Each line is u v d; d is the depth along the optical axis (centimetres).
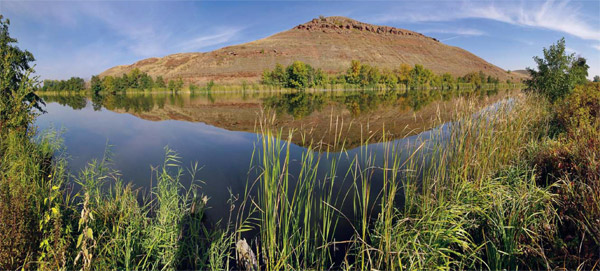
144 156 647
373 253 261
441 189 314
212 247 257
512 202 268
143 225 300
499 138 404
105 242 254
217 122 1234
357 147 643
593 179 269
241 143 779
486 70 10394
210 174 514
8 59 610
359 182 438
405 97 2758
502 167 371
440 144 360
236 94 4344
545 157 370
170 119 1360
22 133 557
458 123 380
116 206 310
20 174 326
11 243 207
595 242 215
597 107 529
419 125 954
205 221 339
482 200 289
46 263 199
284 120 1231
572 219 242
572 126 491
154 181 475
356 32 12300
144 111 1766
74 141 820
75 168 548
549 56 926
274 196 239
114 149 719
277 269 225
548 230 248
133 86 5616
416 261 221
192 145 759
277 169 243
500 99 463
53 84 6184
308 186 256
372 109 1639
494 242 247
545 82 926
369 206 364
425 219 271
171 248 260
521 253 227
